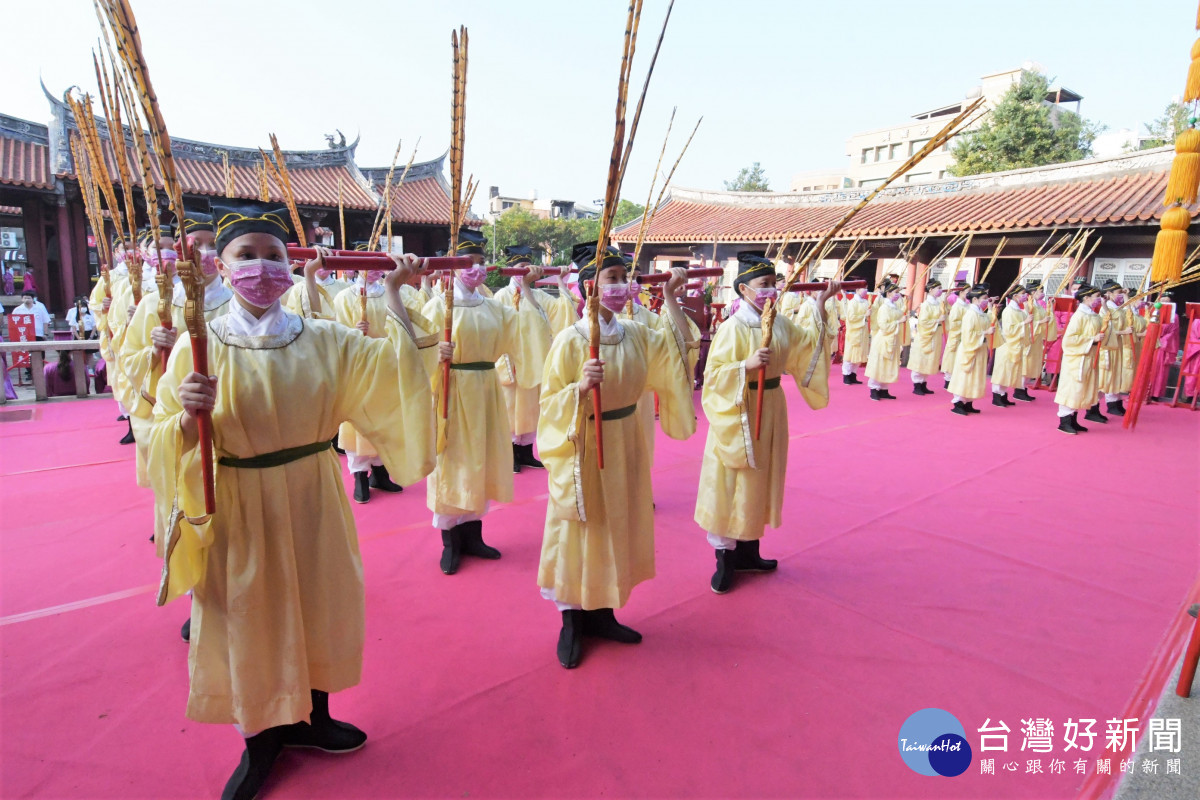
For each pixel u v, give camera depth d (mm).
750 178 44312
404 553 4469
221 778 2508
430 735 2750
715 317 10812
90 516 4945
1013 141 23875
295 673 2350
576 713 2902
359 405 2494
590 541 3199
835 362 14680
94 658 3209
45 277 15555
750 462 3746
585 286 3188
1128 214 10789
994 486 6133
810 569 4379
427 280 6109
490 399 4301
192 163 16297
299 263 3139
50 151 14664
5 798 2367
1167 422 9062
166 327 2594
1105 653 3434
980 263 14438
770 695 3053
